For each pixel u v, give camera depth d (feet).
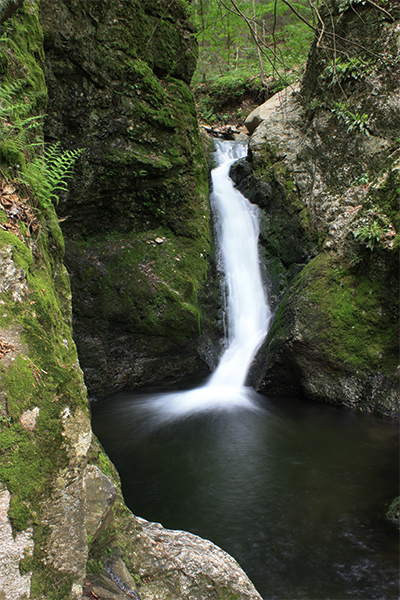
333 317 19.89
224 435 17.34
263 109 32.94
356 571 10.23
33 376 6.02
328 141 22.43
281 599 9.40
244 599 7.65
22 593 5.24
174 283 21.86
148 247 22.48
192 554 8.14
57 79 18.84
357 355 19.39
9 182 8.59
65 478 5.85
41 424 5.82
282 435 17.22
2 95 9.00
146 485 13.91
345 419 18.61
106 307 20.94
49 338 6.88
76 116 19.69
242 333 24.34
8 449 5.48
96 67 19.54
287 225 24.31
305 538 11.39
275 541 11.25
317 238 22.54
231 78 42.04
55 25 18.15
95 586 6.27
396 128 19.36
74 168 20.07
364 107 20.52
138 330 21.34
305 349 20.04
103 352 21.16
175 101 23.00
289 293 22.16
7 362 5.93
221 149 31.81
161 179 22.35
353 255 19.84
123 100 20.72
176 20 22.61
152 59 21.88
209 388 22.58
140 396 21.48
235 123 40.65
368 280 19.66
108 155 20.59
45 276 8.71
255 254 25.88
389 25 19.69
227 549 10.94
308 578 10.03
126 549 7.61
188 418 18.95
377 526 11.84
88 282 20.86
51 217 10.41
